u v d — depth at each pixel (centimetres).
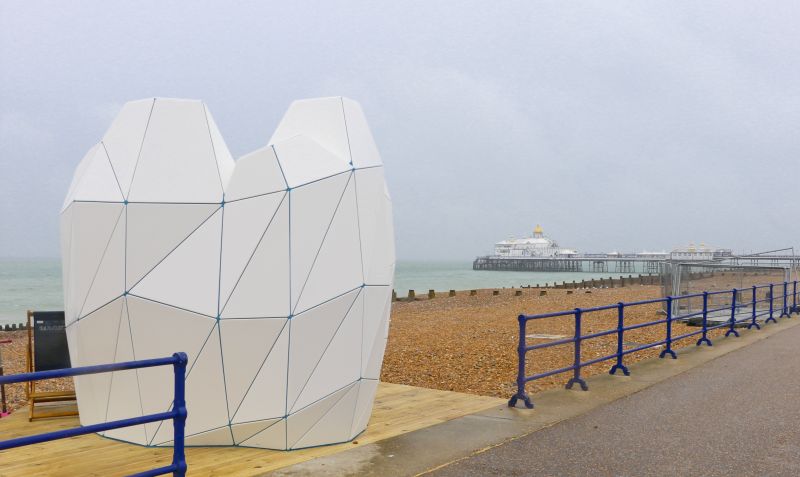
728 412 740
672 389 877
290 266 618
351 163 670
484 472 527
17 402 1043
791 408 759
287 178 625
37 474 554
